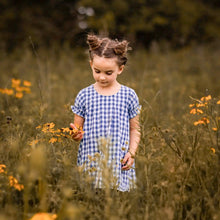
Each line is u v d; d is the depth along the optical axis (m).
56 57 10.20
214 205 2.26
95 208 2.08
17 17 15.16
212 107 2.75
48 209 2.14
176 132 3.03
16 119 3.29
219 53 10.30
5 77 5.60
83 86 3.81
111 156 2.58
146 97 3.73
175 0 14.98
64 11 15.33
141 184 2.25
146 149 2.41
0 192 2.14
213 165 2.54
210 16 15.39
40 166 1.62
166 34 14.77
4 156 2.54
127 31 13.70
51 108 4.24
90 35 2.69
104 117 2.67
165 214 1.98
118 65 2.63
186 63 9.36
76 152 2.80
